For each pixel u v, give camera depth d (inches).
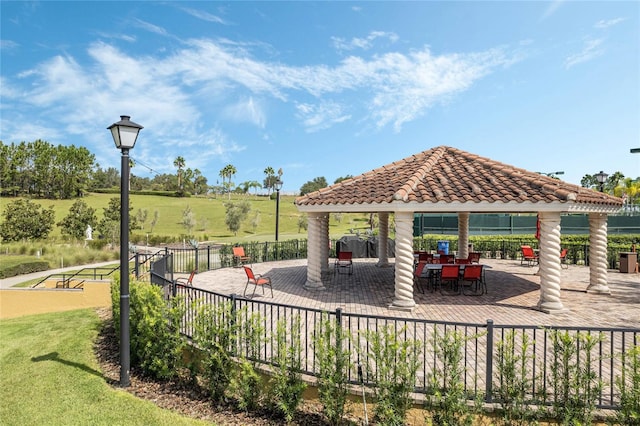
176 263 676.7
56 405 200.8
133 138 227.9
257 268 634.2
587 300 397.1
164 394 211.0
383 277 546.6
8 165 3181.6
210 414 187.5
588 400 152.0
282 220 2517.2
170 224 2326.5
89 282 531.5
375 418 169.9
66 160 3336.6
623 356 153.6
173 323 229.0
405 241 357.1
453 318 330.6
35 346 317.1
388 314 344.5
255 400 188.9
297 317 192.9
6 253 1101.7
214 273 580.1
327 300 400.2
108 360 269.9
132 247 649.0
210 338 207.3
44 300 526.0
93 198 3294.8
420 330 291.6
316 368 209.2
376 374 167.5
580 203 362.9
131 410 191.8
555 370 158.2
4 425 184.9
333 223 2420.0
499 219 1243.2
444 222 1237.1
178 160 3934.5
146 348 233.0
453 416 153.5
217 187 4345.5
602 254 430.9
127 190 225.9
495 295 422.6
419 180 394.0
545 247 350.9
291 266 658.2
